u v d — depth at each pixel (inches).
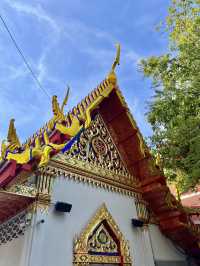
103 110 392.8
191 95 402.6
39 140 265.0
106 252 297.7
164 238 402.0
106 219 315.6
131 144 398.6
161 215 402.3
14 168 237.9
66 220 269.4
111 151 384.5
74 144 325.4
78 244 267.3
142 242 351.6
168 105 422.3
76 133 265.3
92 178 328.8
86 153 338.3
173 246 410.3
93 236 293.4
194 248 409.4
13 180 263.9
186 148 412.2
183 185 430.9
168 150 432.5
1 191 226.7
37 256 226.2
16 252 240.8
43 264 227.8
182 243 412.5
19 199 250.5
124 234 331.0
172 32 459.5
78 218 283.4
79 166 317.1
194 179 381.1
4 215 284.0
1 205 261.6
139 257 332.5
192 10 446.0
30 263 218.8
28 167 235.6
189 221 401.4
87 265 266.4
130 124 388.8
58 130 251.4
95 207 311.3
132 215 362.3
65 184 288.7
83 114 298.5
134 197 384.2
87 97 325.7
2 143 271.0
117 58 383.6
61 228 259.9
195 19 425.4
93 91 340.8
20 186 243.4
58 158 293.9
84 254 268.2
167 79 440.1
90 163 336.8
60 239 253.3
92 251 282.0
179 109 414.6
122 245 318.3
